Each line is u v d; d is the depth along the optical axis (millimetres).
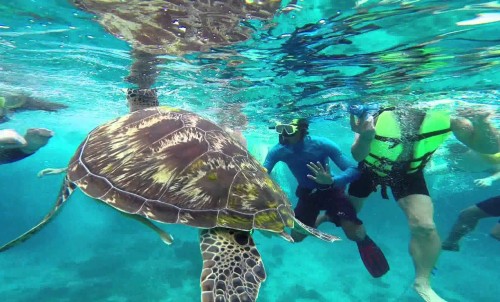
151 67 2457
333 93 2867
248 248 943
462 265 6918
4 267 5785
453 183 10406
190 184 968
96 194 949
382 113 2184
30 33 1920
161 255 5848
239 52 1999
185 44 1934
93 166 1018
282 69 2299
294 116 4039
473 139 2086
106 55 2268
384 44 1777
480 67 2135
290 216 1101
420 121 2072
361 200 2299
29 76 3021
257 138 6852
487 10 1381
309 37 1720
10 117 4805
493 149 2066
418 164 2006
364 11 1424
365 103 3057
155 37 1856
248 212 982
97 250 6586
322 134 6348
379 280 5328
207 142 1092
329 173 2004
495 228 2564
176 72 2547
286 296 4500
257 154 8523
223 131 1223
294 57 2029
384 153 2068
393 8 1387
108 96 3807
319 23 1554
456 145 3949
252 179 1069
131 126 1143
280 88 2812
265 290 4730
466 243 9242
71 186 1059
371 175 2162
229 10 1479
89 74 2838
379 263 2203
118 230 8469
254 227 962
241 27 1646
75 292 4293
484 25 1522
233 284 836
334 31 1637
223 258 894
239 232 974
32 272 5430
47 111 5094
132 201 926
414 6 1365
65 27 1813
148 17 1610
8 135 2008
